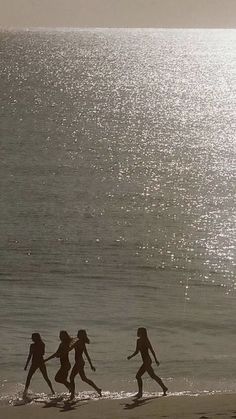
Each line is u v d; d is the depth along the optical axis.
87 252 46.06
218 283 39.88
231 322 33.06
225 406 20.17
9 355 27.80
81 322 32.75
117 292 37.91
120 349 28.86
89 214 56.88
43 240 48.97
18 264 43.28
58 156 85.44
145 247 47.44
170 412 19.39
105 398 21.97
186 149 95.62
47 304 35.50
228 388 24.06
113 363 27.05
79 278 40.59
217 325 32.59
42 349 22.61
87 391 23.44
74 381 24.31
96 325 32.31
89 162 81.88
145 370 22.34
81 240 49.12
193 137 108.00
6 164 78.94
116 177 73.62
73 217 55.81
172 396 22.17
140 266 43.16
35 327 31.86
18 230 51.56
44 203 60.50
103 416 19.06
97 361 27.28
